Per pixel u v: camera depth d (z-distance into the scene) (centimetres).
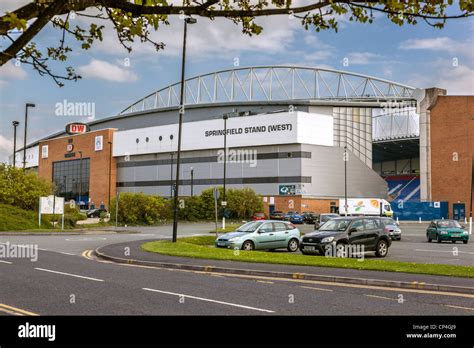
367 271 1482
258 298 1054
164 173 9494
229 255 1936
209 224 5853
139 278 1389
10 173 4556
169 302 994
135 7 434
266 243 2345
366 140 9906
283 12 452
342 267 1570
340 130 9500
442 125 7556
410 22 470
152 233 3928
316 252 2048
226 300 1023
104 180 10250
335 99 9969
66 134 13688
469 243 3134
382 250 2148
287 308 937
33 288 1175
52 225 4256
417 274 1409
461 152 7381
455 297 1092
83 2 407
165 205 6141
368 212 6419
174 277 1427
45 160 12112
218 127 8750
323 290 1191
